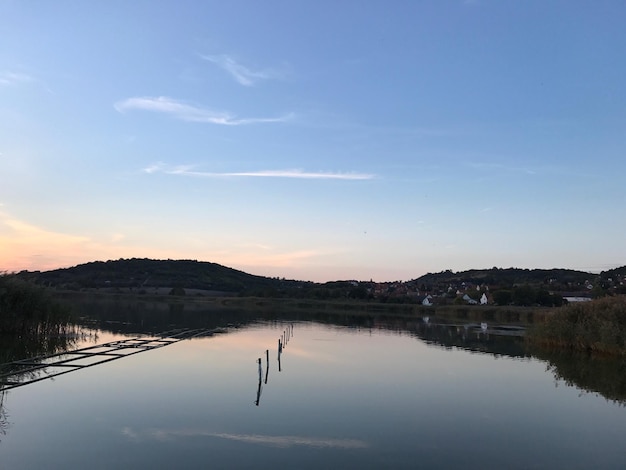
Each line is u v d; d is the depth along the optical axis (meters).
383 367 28.16
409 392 21.39
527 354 34.91
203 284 174.75
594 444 14.87
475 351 36.56
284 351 34.97
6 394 19.22
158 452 13.08
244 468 12.15
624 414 18.33
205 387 21.16
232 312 92.94
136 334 45.25
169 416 16.48
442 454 13.68
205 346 36.81
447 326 65.31
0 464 12.07
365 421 16.66
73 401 18.22
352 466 12.53
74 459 12.48
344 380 23.73
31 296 37.22
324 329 57.38
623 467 13.05
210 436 14.52
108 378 22.59
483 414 18.03
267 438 14.52
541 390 22.38
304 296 149.12
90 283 155.38
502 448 14.34
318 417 16.95
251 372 25.30
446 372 26.81
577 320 38.56
